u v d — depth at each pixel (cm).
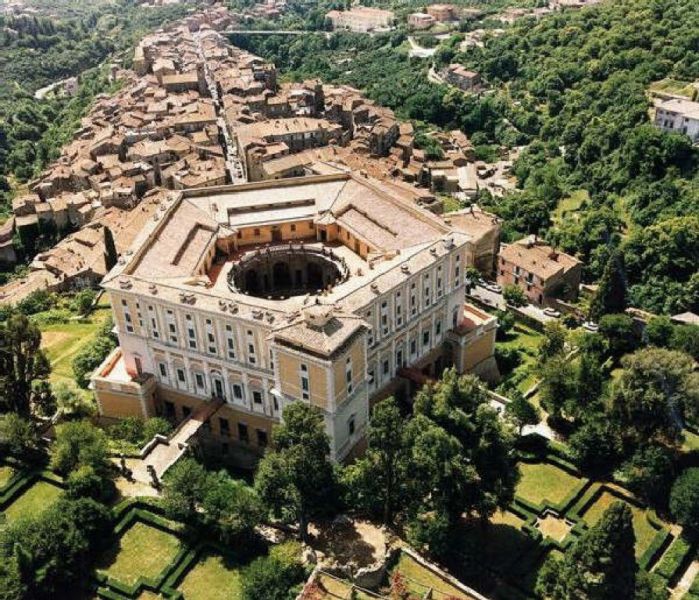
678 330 15725
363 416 12731
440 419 10950
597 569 9325
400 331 13925
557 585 9706
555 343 14975
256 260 16500
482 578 10519
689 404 12544
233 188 17512
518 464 12925
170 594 9994
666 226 19775
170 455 12575
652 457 11869
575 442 12631
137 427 13312
